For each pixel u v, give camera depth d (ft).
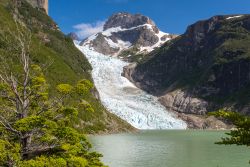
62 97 70.69
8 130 68.13
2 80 72.38
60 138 67.72
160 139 366.22
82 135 70.08
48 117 69.21
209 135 452.35
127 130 508.53
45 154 65.98
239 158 206.80
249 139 34.71
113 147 265.95
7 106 70.13
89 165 67.92
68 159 63.62
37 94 71.72
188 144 302.25
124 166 176.65
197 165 181.57
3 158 60.64
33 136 68.74
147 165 181.27
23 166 59.36
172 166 177.78
